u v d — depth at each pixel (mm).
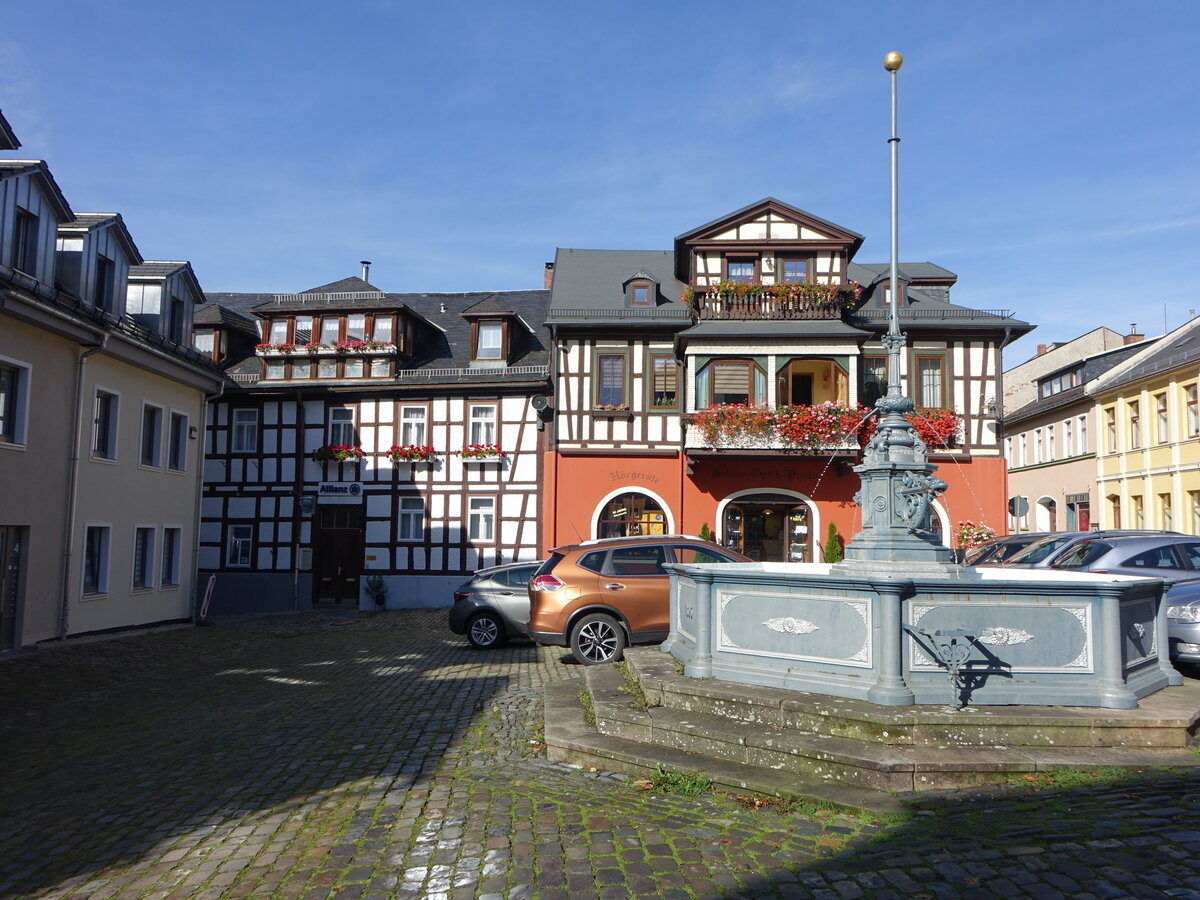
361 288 27031
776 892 4008
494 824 5176
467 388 24797
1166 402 27391
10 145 14844
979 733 5750
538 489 24453
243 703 10234
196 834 5473
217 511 25469
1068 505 34688
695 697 6762
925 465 7559
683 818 5121
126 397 18625
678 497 23656
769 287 23281
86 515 17125
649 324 23688
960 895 3852
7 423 15117
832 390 22969
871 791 5344
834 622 6469
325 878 4527
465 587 14656
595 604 11430
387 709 9234
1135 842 4266
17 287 14227
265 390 25312
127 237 18578
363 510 24953
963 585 6164
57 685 12180
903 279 24953
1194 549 10562
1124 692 6082
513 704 9047
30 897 4648
